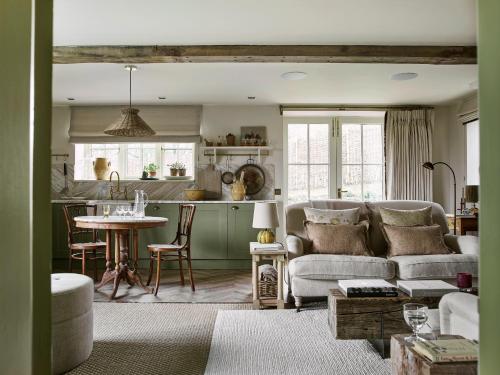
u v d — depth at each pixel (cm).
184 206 484
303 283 357
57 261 575
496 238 72
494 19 72
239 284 478
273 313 361
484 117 76
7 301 70
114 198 629
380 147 651
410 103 623
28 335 79
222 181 626
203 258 575
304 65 439
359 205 438
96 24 334
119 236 444
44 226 97
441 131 644
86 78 484
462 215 517
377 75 477
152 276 524
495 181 72
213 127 629
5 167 70
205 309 375
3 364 69
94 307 381
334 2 296
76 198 614
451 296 202
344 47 379
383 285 281
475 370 143
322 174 645
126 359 260
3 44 70
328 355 267
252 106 631
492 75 73
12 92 73
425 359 150
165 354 269
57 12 311
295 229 421
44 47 99
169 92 552
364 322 264
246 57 383
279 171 626
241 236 575
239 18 323
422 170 626
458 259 356
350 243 388
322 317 348
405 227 400
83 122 624
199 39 367
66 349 240
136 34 356
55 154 627
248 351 274
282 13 314
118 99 590
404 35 358
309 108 623
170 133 623
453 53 381
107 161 628
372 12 314
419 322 179
